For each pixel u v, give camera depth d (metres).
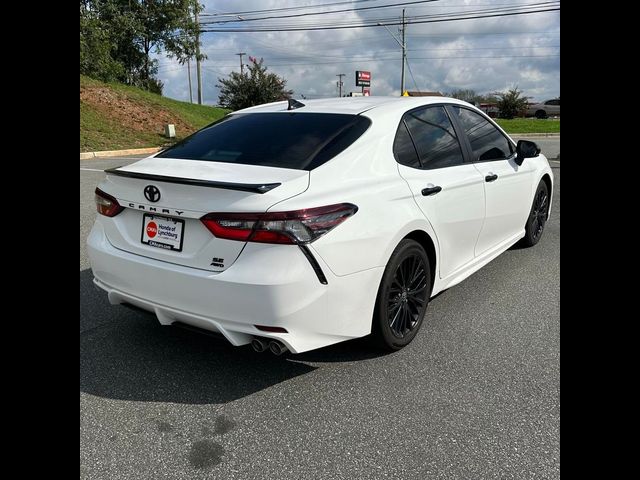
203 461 2.30
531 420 2.56
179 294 2.73
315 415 2.62
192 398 2.78
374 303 2.96
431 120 3.76
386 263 2.96
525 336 3.47
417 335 3.51
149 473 2.22
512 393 2.80
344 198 2.78
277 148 3.07
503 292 4.27
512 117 44.06
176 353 3.27
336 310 2.72
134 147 18.00
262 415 2.63
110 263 3.05
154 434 2.48
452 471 2.21
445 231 3.54
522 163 4.79
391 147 3.27
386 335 3.11
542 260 5.05
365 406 2.70
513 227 4.80
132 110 22.14
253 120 3.58
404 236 3.10
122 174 2.94
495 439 2.42
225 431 2.50
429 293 3.51
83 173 11.70
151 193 2.81
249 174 2.79
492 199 4.17
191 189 2.67
